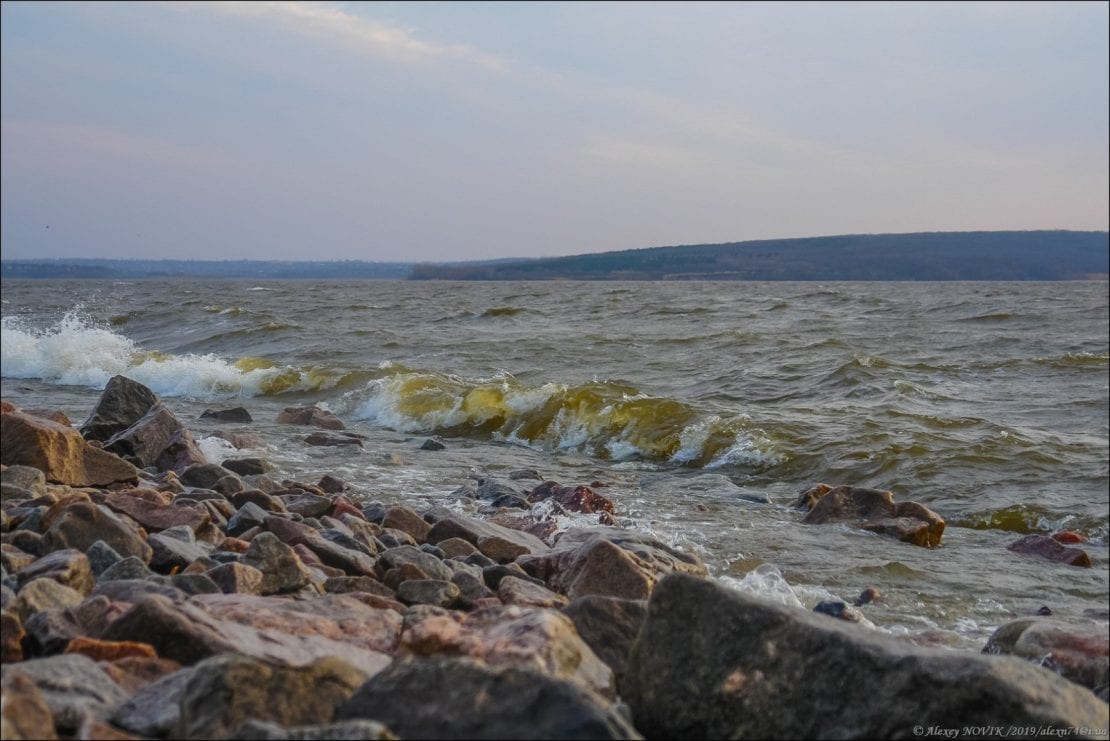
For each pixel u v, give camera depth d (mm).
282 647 4391
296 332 35594
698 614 4133
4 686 3322
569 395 19453
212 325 39094
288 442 16375
